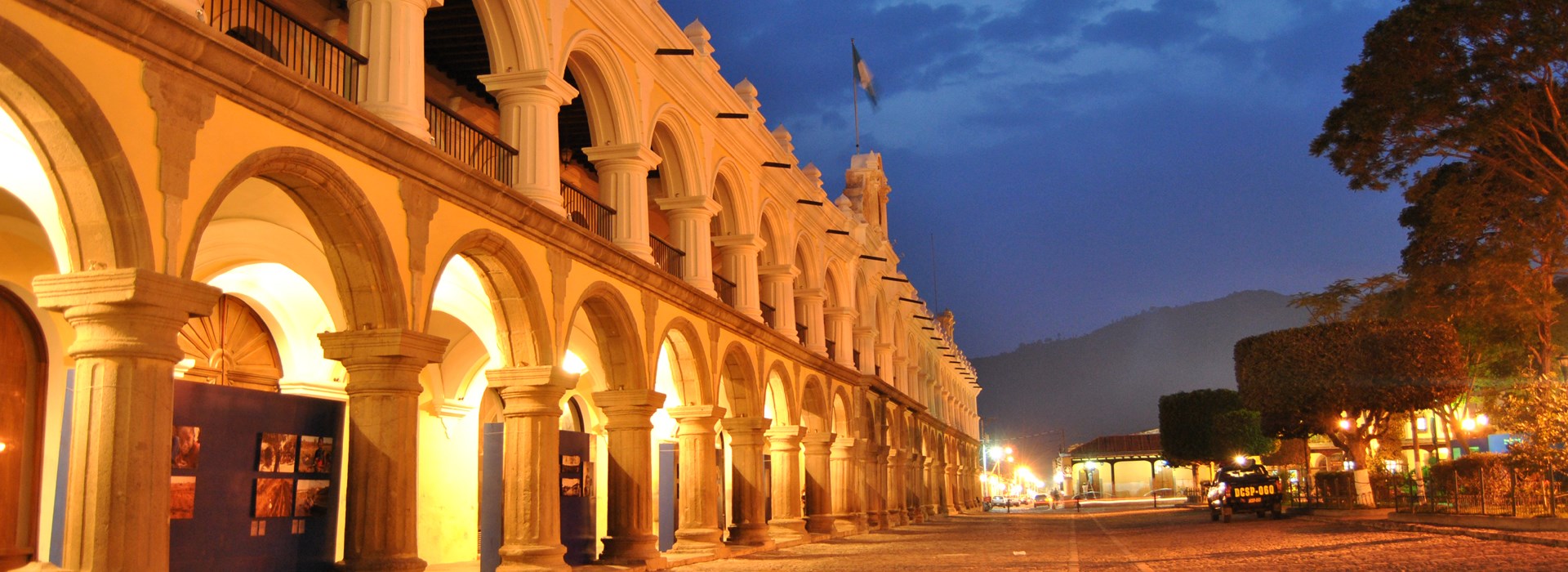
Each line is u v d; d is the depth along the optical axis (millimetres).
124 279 8500
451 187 13062
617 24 18516
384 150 11758
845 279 36656
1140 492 110812
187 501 10984
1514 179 29594
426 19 17703
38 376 12906
